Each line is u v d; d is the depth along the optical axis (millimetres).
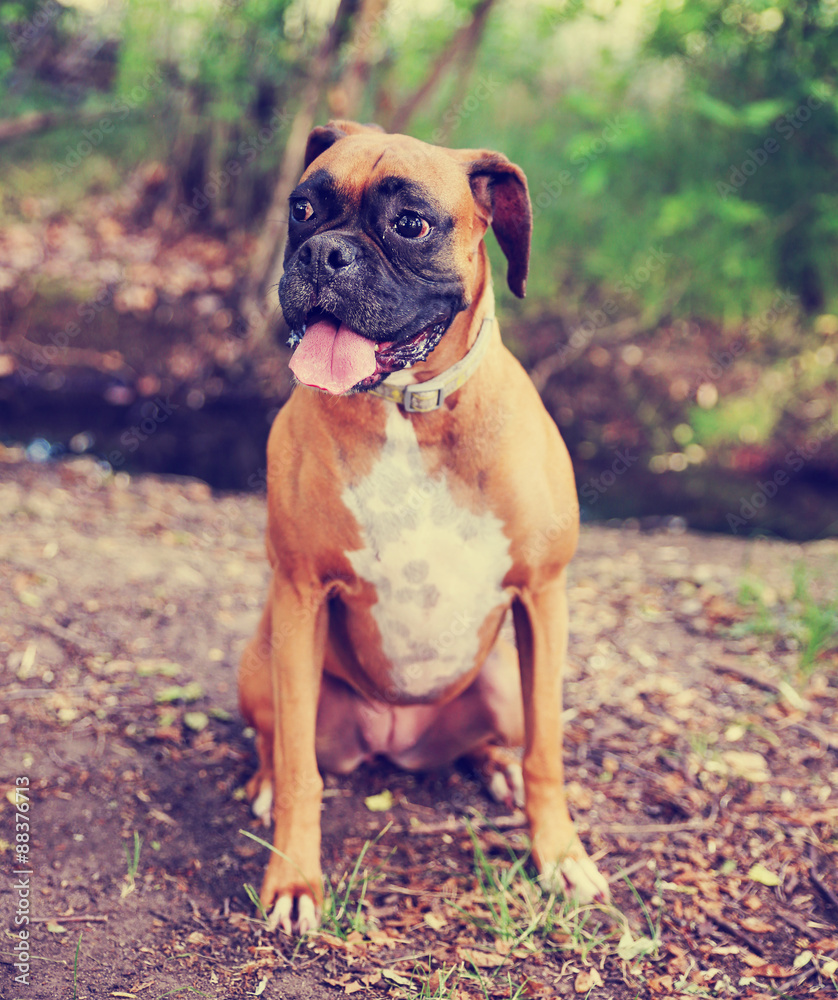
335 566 2283
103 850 2477
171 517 5320
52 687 3219
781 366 7676
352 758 2818
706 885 2426
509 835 2668
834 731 3145
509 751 2957
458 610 2359
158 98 8203
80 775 2773
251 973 2057
